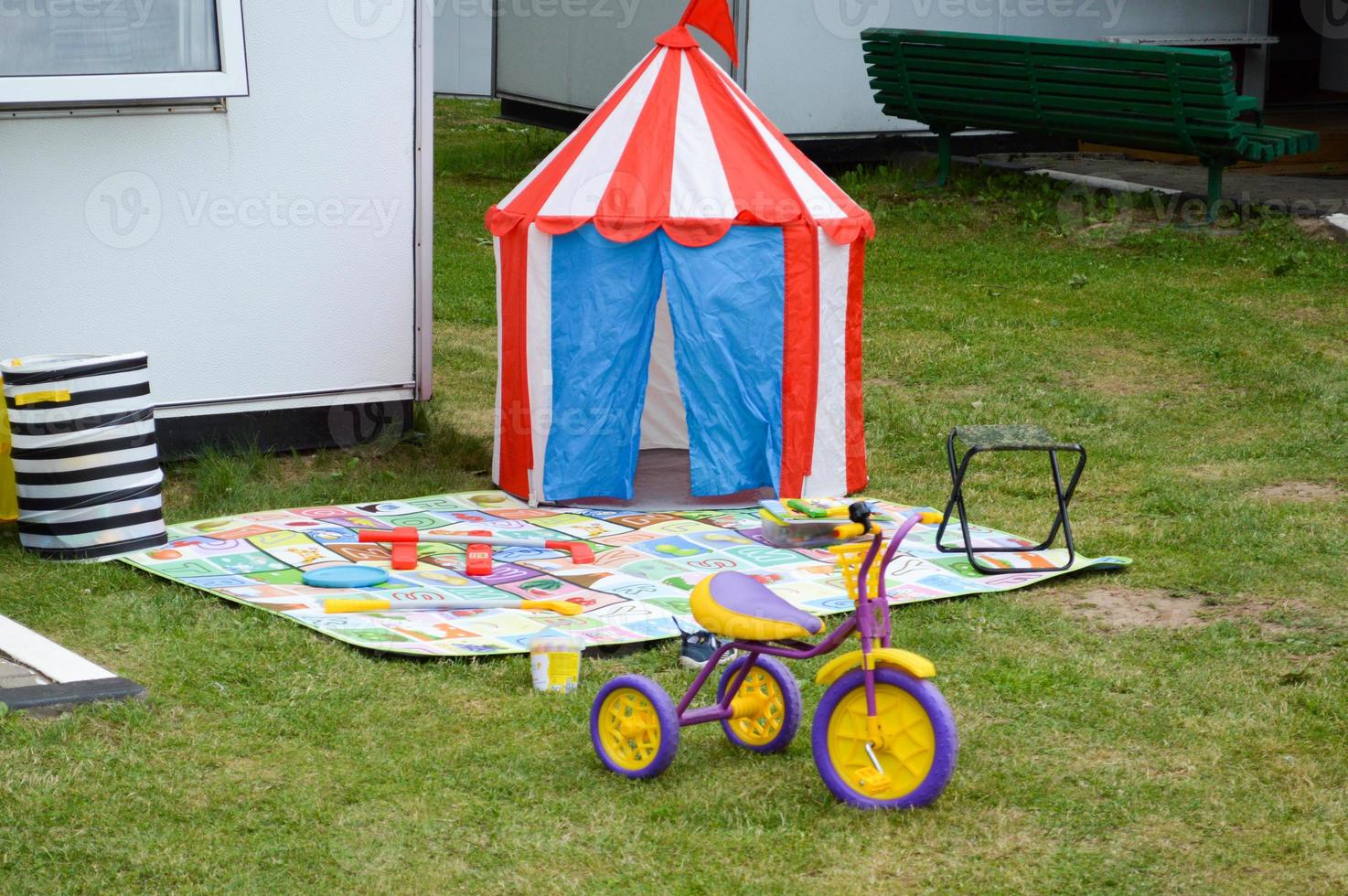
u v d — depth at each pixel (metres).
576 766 4.75
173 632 5.86
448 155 17.92
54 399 6.61
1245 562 6.70
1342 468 8.05
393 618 6.06
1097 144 17.06
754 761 4.82
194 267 8.12
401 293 8.73
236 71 7.74
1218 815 4.41
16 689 5.10
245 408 8.41
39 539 6.76
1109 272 12.50
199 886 4.00
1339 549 6.82
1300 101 20.00
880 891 4.02
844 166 16.31
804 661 5.63
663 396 9.16
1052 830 4.33
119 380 6.75
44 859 4.10
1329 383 9.52
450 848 4.23
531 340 7.75
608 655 5.80
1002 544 7.09
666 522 7.68
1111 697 5.28
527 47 18.44
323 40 8.21
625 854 4.21
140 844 4.18
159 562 6.71
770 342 7.70
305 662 5.55
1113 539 7.15
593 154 7.79
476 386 10.02
